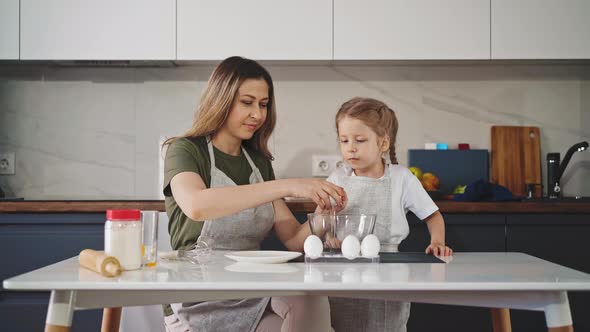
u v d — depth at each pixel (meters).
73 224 2.44
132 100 3.00
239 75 1.76
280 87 3.01
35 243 2.42
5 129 2.98
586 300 2.43
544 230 2.46
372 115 1.82
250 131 1.80
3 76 2.99
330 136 3.01
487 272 1.22
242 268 1.27
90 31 2.70
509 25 2.73
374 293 1.14
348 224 1.39
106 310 1.59
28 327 2.39
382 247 1.79
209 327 1.50
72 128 3.00
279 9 2.71
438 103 3.02
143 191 3.00
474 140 3.02
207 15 2.71
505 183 2.98
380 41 2.72
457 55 2.73
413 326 2.42
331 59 2.72
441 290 1.11
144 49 2.70
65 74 3.00
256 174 1.88
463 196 2.52
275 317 1.46
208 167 1.76
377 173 1.88
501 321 1.64
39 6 2.70
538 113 3.03
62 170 2.99
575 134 3.03
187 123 3.00
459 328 2.42
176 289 1.07
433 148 2.96
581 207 2.45
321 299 1.38
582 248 2.47
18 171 2.98
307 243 1.38
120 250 1.23
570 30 2.72
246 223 1.73
